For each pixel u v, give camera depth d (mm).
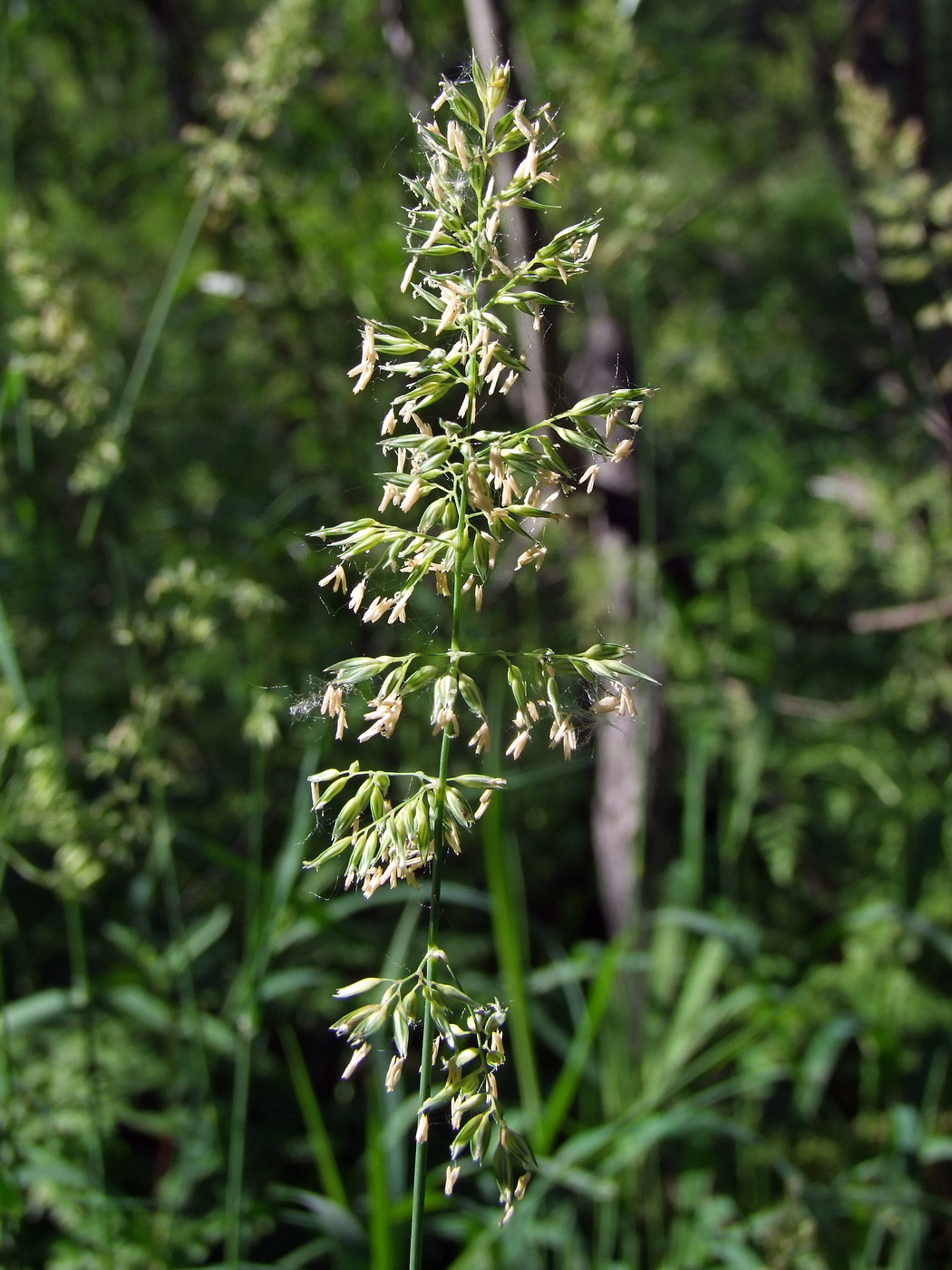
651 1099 2621
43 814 2379
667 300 5816
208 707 4629
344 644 4426
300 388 4871
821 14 5438
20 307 3637
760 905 5039
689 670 3805
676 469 5977
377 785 1062
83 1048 3045
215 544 4402
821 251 6074
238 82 3273
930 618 4508
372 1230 2291
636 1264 2777
